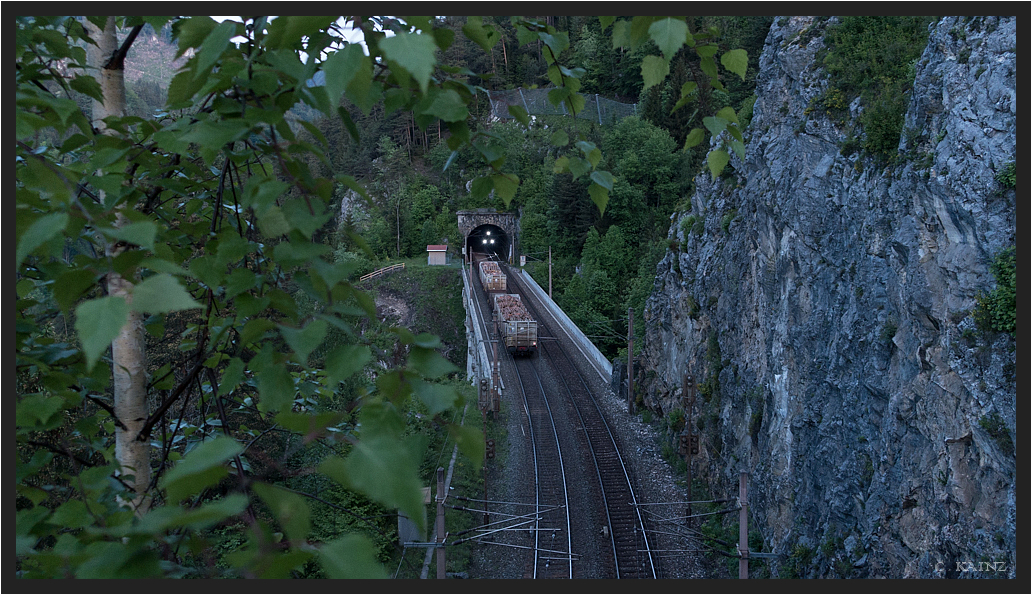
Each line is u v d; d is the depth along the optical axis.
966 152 8.38
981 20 8.89
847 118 13.41
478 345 34.88
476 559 15.62
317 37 1.66
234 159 1.82
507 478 20.30
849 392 11.52
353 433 1.91
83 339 0.83
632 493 19.06
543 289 52.97
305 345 1.11
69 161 2.35
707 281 21.75
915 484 9.10
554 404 27.70
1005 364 7.43
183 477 0.96
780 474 14.22
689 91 2.05
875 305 10.84
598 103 74.19
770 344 15.52
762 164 17.09
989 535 7.28
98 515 1.48
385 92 1.76
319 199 1.32
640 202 54.84
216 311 2.34
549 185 61.03
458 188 69.88
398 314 52.72
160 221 2.56
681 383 23.20
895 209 10.20
